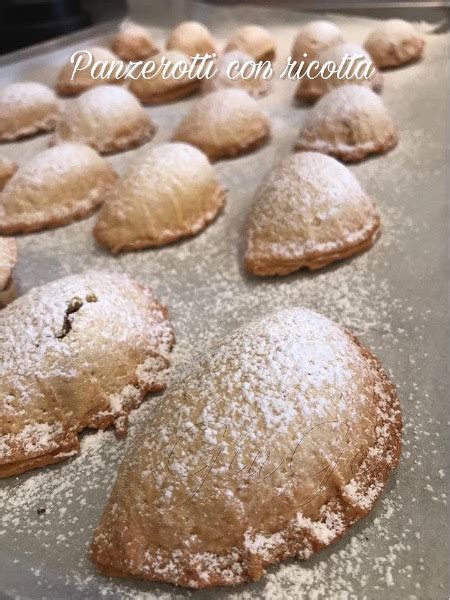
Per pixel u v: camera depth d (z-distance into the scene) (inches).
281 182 10.5
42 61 20.2
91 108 14.6
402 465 6.8
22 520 6.8
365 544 6.1
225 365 6.7
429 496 6.4
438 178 12.1
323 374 6.5
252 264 9.9
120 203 11.1
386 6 20.8
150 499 6.0
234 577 5.8
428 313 8.9
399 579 5.8
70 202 12.2
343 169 10.7
